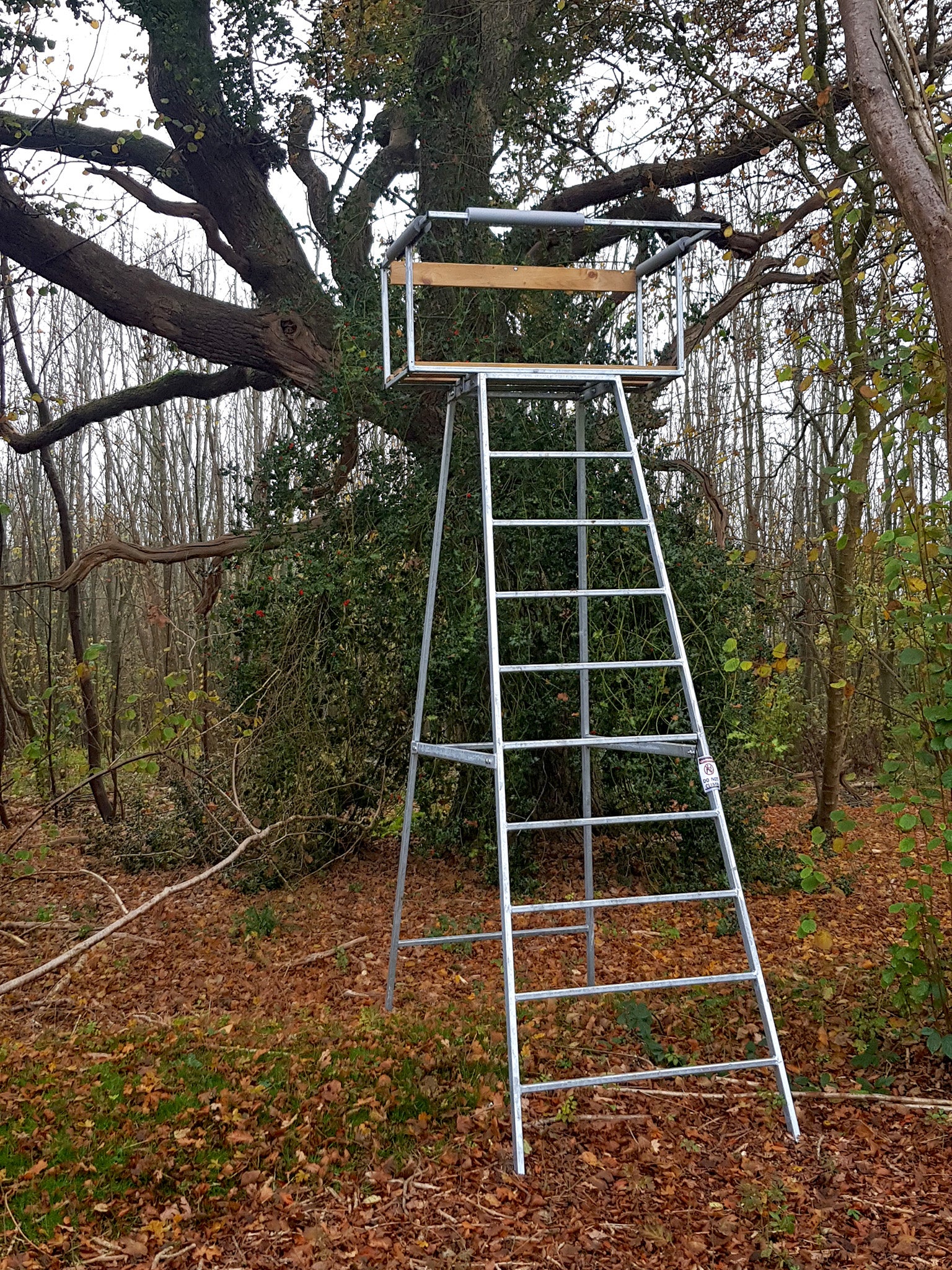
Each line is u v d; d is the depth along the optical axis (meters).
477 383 4.17
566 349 7.82
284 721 7.55
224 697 7.85
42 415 9.67
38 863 8.07
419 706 4.87
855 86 3.77
